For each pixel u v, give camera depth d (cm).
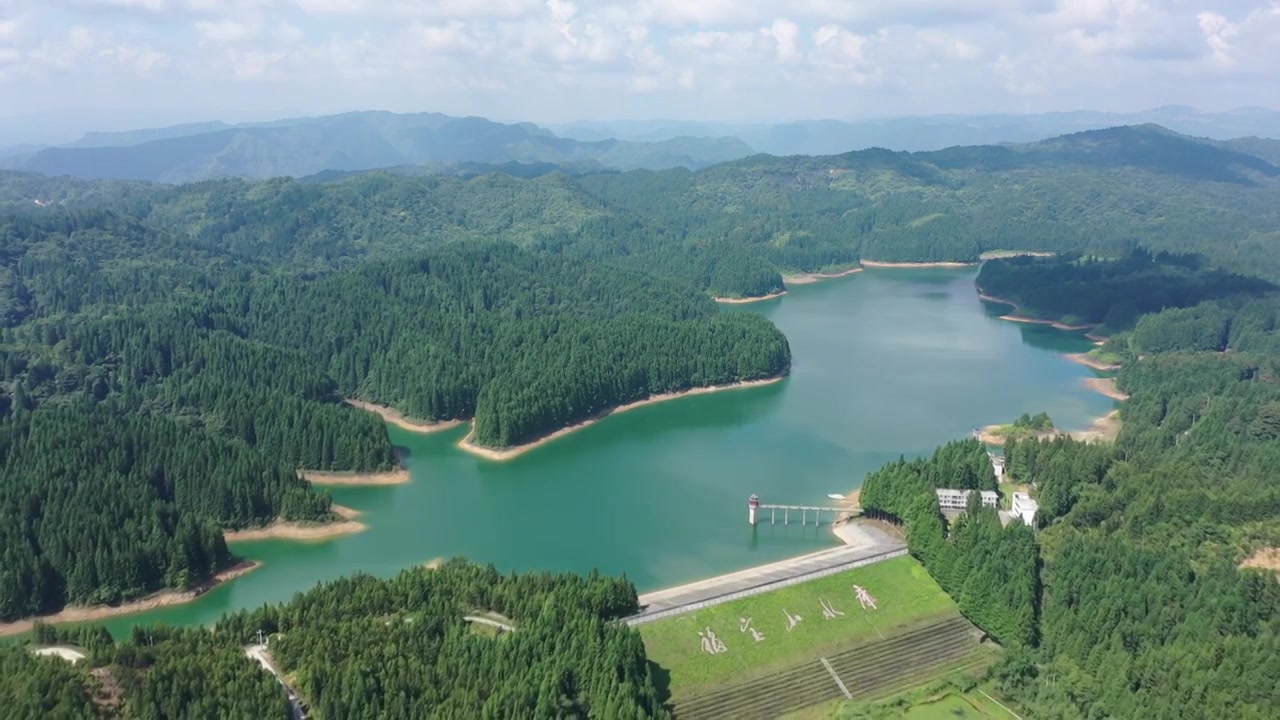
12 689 14225
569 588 18712
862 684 18512
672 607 19712
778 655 18850
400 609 18212
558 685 15562
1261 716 15388
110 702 14775
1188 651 17188
